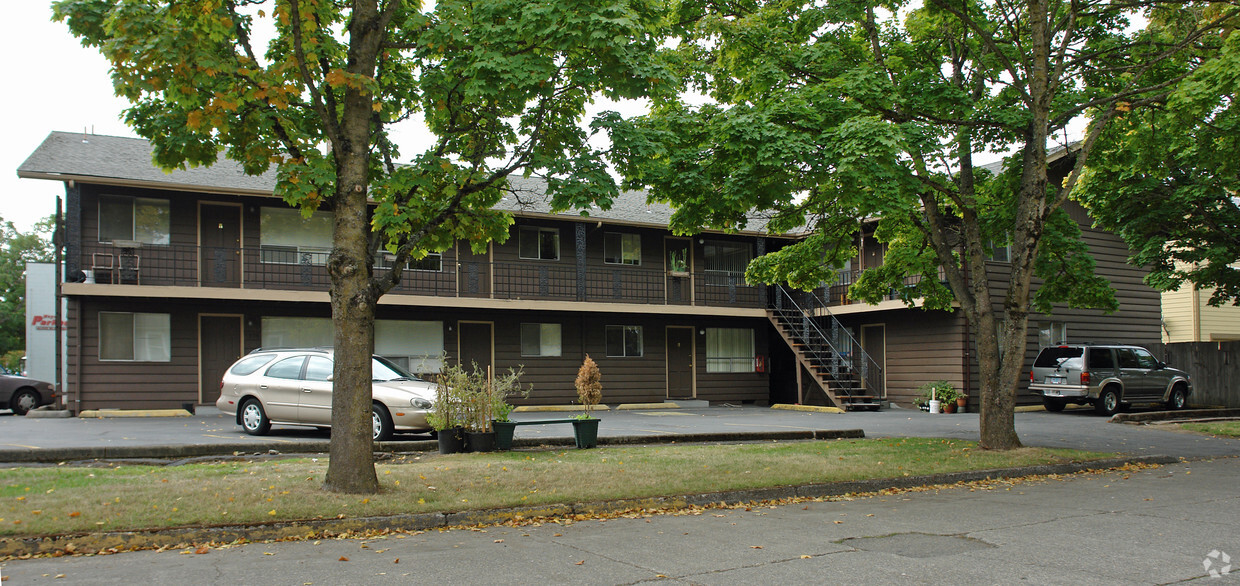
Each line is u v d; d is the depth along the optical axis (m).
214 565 6.43
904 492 10.64
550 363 26.41
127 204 21.56
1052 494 10.34
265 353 15.39
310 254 23.00
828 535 7.69
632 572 6.25
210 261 22.22
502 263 25.66
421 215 9.76
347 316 8.91
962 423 19.97
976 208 14.48
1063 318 26.91
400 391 13.89
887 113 13.35
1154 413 21.06
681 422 20.28
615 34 8.68
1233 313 35.78
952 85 13.57
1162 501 9.72
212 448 11.87
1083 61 14.45
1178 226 19.31
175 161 9.54
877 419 21.36
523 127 10.34
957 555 6.81
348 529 7.73
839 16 13.62
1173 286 20.14
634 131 9.80
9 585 5.80
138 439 13.91
